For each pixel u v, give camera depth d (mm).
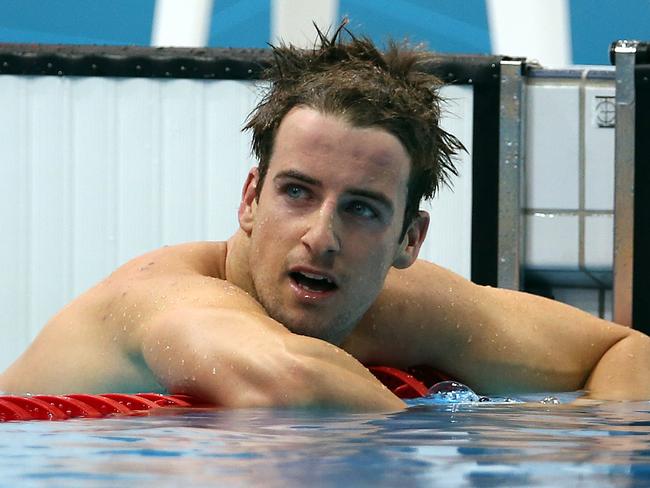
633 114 10883
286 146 5566
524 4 17078
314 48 6176
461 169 11102
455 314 6957
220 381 5082
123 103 11344
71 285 11398
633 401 6316
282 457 3355
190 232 11352
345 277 5539
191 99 11328
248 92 11273
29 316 11414
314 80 5695
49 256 11398
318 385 4977
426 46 6621
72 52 11320
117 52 11305
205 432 4066
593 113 11016
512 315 7234
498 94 11008
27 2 16938
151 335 5559
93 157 11367
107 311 6125
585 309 11461
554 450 3617
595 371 7230
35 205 11391
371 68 5895
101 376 5906
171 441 3787
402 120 5660
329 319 5625
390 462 3248
